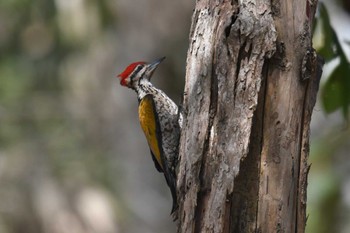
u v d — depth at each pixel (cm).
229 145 784
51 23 2141
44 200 2041
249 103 779
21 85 2186
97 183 2075
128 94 2188
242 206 781
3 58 2203
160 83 2161
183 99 851
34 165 2098
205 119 806
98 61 2189
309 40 788
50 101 2191
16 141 2127
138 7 2155
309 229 1347
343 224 1355
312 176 1378
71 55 2198
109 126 2191
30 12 2155
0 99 2162
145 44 2159
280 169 778
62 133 2156
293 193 779
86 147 2158
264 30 777
